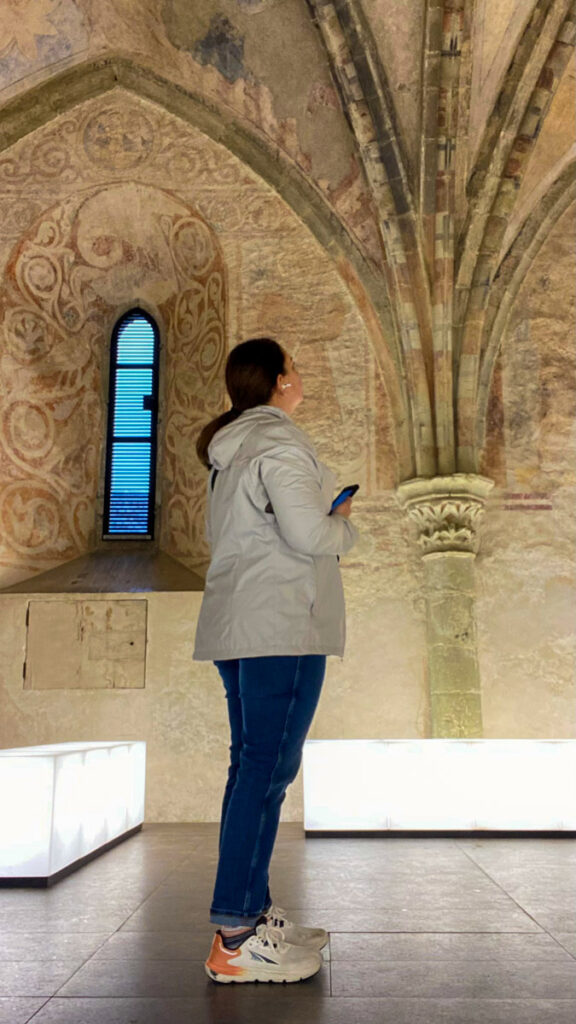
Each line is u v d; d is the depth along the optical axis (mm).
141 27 9430
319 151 9805
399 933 3111
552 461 9836
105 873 4809
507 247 10094
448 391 9617
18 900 3959
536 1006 2217
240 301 10258
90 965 2693
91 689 9258
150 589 9539
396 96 9305
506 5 8805
